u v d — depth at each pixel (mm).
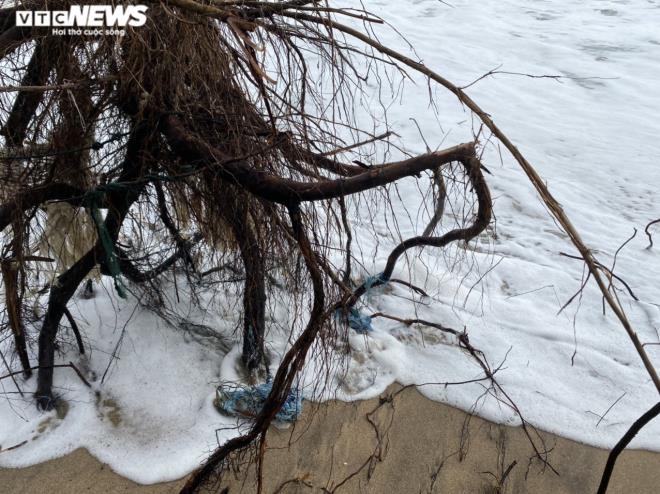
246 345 3135
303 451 2896
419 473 2889
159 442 2822
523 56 8547
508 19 9914
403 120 6504
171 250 3250
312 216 2564
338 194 1951
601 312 4004
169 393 3051
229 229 2744
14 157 2271
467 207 5020
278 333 3434
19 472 2652
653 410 2049
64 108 2213
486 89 7457
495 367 3500
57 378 3021
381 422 3113
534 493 2855
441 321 3818
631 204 5398
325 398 3158
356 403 3188
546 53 8633
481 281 4250
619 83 7773
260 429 2221
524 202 5344
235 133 2240
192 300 3482
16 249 2449
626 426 3184
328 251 2936
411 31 9141
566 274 4379
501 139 1887
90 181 2529
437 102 7023
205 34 2053
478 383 3371
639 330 3857
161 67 2066
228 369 3191
